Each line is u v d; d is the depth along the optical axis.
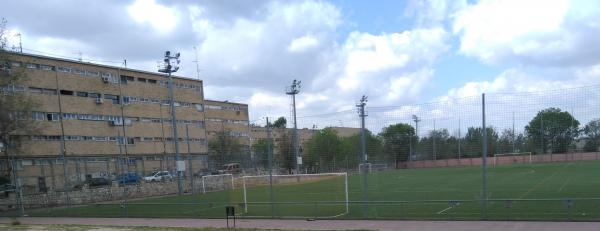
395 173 37.88
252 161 40.34
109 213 24.86
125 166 70.94
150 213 24.27
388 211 21.09
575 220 15.62
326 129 33.88
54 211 27.45
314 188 39.44
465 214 18.62
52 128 62.50
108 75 73.81
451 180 42.50
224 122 116.38
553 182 35.06
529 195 26.89
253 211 23.75
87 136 68.75
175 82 89.44
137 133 79.19
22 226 20.59
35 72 60.75
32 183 40.19
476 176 44.81
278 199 31.14
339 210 22.75
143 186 40.12
